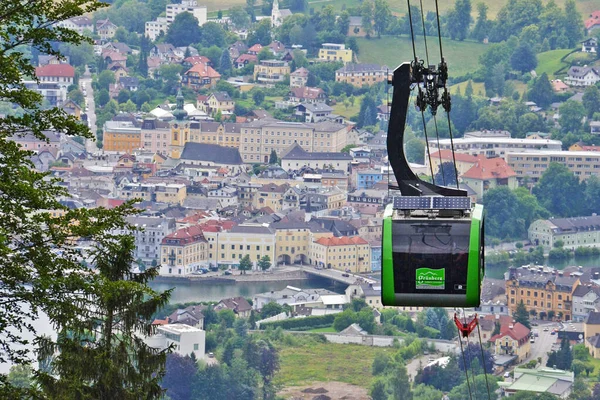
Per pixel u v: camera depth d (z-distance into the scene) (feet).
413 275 465.88
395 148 472.03
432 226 467.93
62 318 457.68
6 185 458.09
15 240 459.73
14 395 442.91
